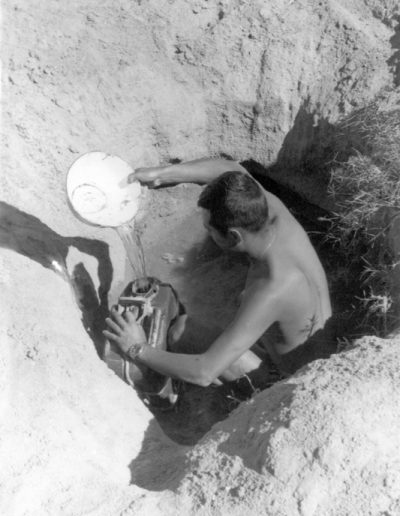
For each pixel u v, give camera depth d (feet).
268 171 11.53
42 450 6.70
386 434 6.30
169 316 8.89
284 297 7.97
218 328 9.33
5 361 7.36
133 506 6.27
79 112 10.40
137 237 10.32
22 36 10.61
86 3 10.96
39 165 10.02
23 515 6.28
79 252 9.83
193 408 9.18
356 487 6.07
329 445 6.21
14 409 6.98
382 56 10.91
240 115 11.14
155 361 8.16
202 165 9.11
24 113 10.12
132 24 10.88
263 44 11.01
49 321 8.09
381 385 6.64
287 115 11.03
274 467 6.22
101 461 6.84
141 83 10.73
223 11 11.20
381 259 9.64
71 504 6.36
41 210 9.75
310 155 11.14
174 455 7.15
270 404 6.89
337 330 9.53
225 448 6.71
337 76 10.94
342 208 10.64
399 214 9.56
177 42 10.95
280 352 8.79
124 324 8.43
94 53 10.64
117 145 10.66
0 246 8.87
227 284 10.80
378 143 10.14
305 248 8.23
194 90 11.02
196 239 11.30
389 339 7.45
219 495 6.25
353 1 11.39
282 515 6.03
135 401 7.74
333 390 6.63
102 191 8.51
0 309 7.91
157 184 8.99
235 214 7.55
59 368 7.48
